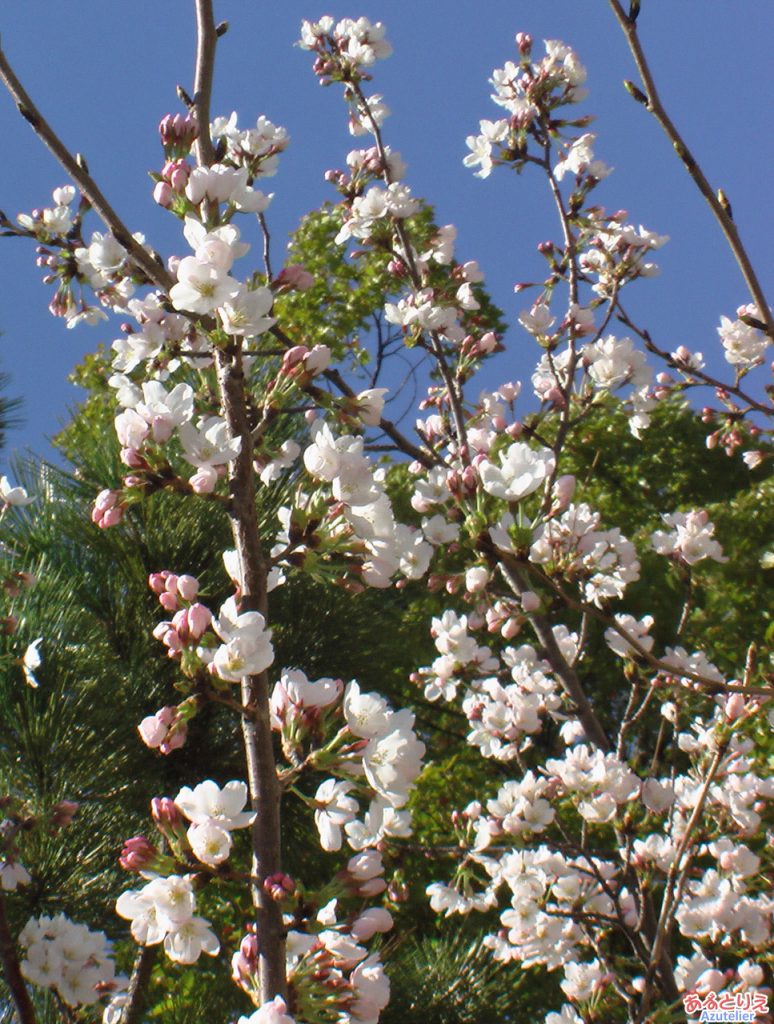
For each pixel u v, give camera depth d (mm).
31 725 3871
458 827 4387
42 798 3898
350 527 2057
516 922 3875
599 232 4523
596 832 6512
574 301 4449
